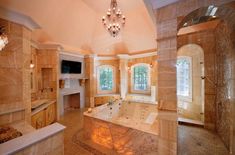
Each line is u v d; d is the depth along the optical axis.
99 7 4.43
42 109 3.46
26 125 2.12
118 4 4.11
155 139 2.14
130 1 3.99
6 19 2.17
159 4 1.81
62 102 5.20
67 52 5.32
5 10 2.11
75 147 2.74
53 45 4.40
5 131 1.67
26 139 1.26
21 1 2.28
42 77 4.55
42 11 3.16
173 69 1.75
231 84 2.16
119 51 6.55
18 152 1.11
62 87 5.15
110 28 3.67
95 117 2.99
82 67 6.19
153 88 5.59
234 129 2.02
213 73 3.21
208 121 3.30
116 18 3.84
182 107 4.30
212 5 1.48
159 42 1.86
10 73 2.25
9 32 2.22
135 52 6.29
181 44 3.56
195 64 3.91
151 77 5.88
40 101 3.94
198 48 3.76
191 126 3.49
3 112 2.10
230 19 1.80
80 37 5.32
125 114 4.56
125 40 6.00
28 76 2.62
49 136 1.37
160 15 1.84
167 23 1.78
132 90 6.69
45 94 4.48
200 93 3.77
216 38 3.09
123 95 6.53
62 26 4.34
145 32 5.16
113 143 2.66
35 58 4.20
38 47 4.30
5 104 2.17
